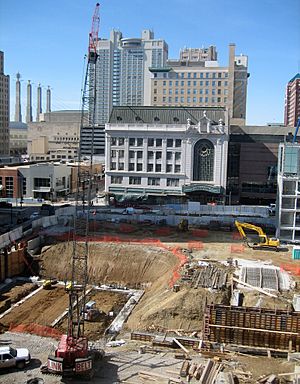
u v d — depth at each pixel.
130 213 96.69
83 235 80.00
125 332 50.53
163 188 113.06
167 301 52.78
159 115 115.06
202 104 183.12
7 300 59.22
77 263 70.94
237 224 76.75
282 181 78.62
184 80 183.25
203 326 47.09
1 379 38.97
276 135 126.88
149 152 112.88
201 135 109.62
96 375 38.97
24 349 42.50
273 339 45.66
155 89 186.25
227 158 118.19
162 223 90.25
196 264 64.31
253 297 52.84
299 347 44.94
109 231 83.62
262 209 100.06
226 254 70.88
